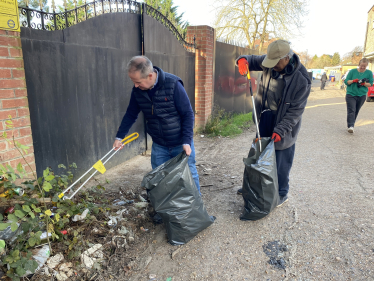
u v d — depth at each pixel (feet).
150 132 9.82
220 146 19.57
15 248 6.77
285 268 7.77
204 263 8.04
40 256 7.31
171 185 8.16
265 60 9.14
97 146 13.61
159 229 9.49
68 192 10.88
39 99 10.33
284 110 9.69
